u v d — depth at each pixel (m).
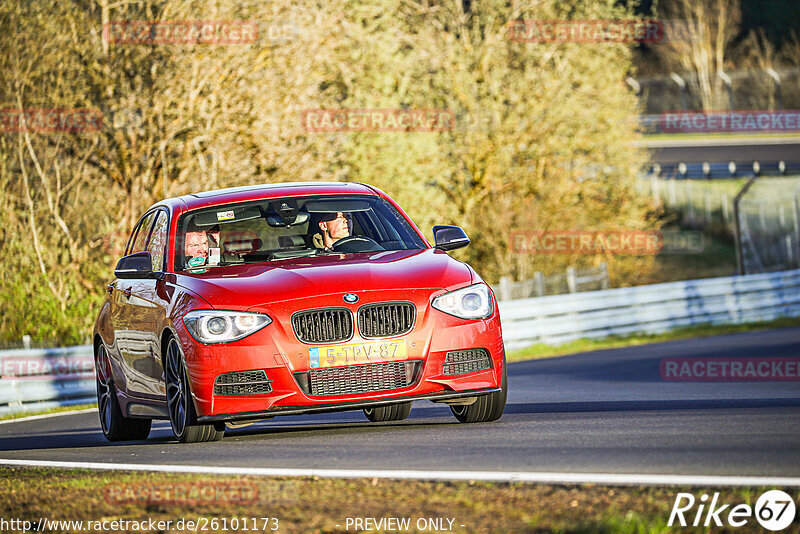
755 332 89.12
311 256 28.94
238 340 25.73
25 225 77.19
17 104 76.12
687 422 26.31
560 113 114.31
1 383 53.22
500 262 118.62
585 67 118.31
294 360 25.59
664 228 198.25
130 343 30.95
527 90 114.25
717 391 39.69
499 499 17.83
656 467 19.83
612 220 121.88
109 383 33.84
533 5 114.69
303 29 81.44
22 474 24.48
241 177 80.56
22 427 44.53
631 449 22.05
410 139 102.50
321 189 31.72
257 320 25.78
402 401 25.91
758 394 37.00
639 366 59.50
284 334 25.66
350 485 19.62
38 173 79.12
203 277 27.92
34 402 55.06
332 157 85.12
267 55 80.44
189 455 25.25
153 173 79.94
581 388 45.59
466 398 27.28
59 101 76.38
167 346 27.95
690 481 18.28
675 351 69.44
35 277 71.62
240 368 25.61
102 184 80.81
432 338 26.14
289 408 25.61
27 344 59.50
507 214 115.56
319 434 28.30
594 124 116.31
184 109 78.19
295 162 81.19
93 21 77.06
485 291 27.33
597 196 122.62
